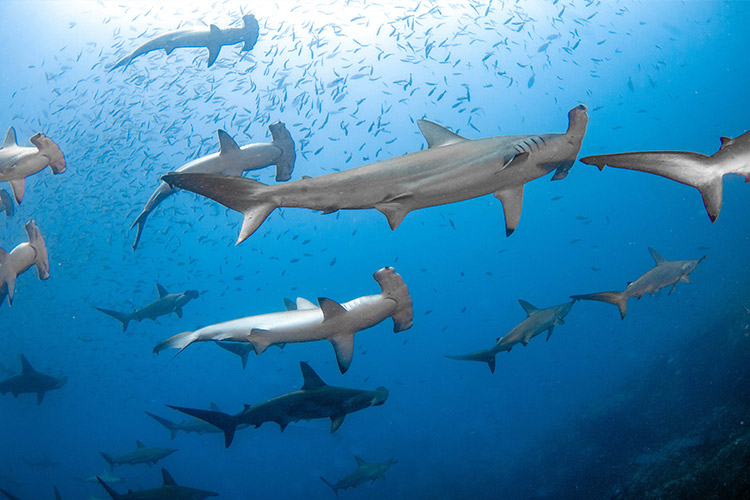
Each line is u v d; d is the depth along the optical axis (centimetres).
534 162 247
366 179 249
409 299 365
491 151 247
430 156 250
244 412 602
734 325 1591
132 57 1038
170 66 2628
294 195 253
